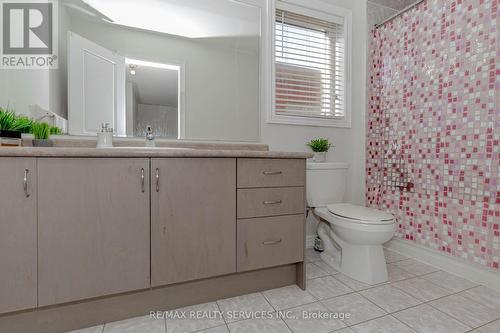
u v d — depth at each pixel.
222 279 1.37
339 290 1.47
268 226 1.39
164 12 1.73
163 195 1.17
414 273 1.69
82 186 1.04
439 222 1.76
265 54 2.03
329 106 2.31
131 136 1.65
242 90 1.95
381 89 2.21
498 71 1.47
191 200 1.22
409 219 1.96
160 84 1.72
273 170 1.40
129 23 1.65
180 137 1.77
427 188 1.85
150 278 1.16
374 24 2.30
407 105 1.99
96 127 1.58
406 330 1.12
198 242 1.24
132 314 1.21
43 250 1.00
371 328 1.14
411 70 1.96
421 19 1.89
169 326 1.15
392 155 2.10
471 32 1.59
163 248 1.17
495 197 1.48
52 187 1.00
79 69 1.54
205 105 1.83
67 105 1.52
